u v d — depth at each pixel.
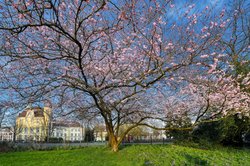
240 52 14.78
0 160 12.62
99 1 6.48
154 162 10.49
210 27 9.06
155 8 8.26
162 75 9.14
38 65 9.47
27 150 18.52
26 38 8.52
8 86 9.05
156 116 15.05
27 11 5.80
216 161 11.10
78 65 9.12
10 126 31.42
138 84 9.39
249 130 18.59
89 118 15.03
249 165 10.70
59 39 8.42
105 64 9.67
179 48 9.16
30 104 10.08
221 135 17.91
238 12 12.88
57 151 16.22
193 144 17.41
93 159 11.96
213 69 9.96
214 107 13.39
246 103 13.74
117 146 14.13
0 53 7.64
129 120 15.66
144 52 9.34
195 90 12.30
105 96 12.48
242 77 14.16
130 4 7.52
